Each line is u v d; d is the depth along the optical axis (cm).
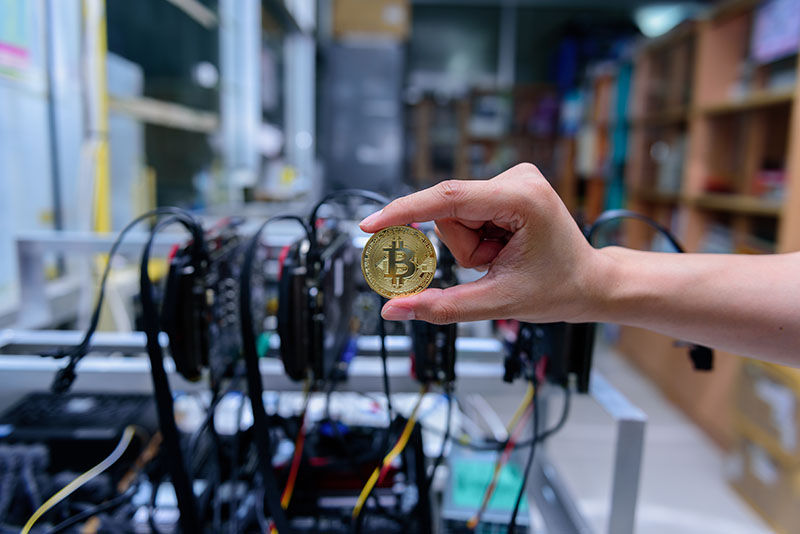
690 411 274
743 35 260
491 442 112
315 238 73
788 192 189
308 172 446
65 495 81
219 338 80
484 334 138
